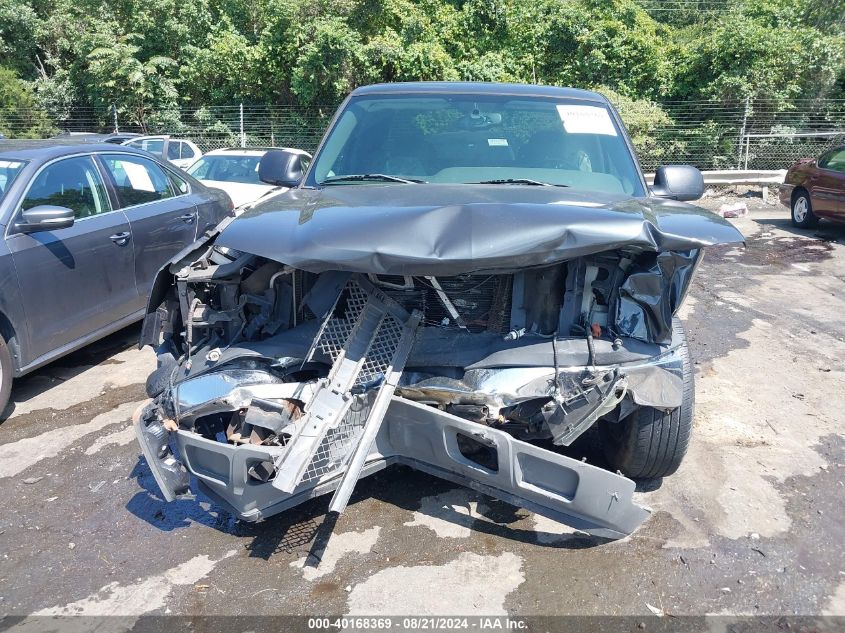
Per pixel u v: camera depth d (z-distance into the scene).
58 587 2.89
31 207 4.72
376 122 4.17
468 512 3.38
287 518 3.36
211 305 3.22
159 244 5.88
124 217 5.51
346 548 3.11
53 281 4.77
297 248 2.69
